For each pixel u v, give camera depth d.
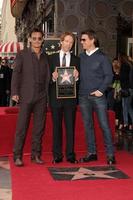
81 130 7.92
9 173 6.27
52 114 6.93
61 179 5.87
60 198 4.97
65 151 7.30
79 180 5.81
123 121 11.18
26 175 6.12
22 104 6.75
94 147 7.18
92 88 6.87
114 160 6.93
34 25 22.17
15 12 26.23
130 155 7.76
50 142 7.77
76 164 6.89
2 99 15.32
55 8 14.09
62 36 6.87
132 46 13.84
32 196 5.06
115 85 11.10
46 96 6.86
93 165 6.82
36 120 6.87
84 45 6.92
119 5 14.13
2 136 7.52
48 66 6.85
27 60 6.71
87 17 13.95
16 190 5.33
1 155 7.52
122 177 5.99
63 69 6.82
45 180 5.82
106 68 6.82
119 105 11.25
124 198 4.99
